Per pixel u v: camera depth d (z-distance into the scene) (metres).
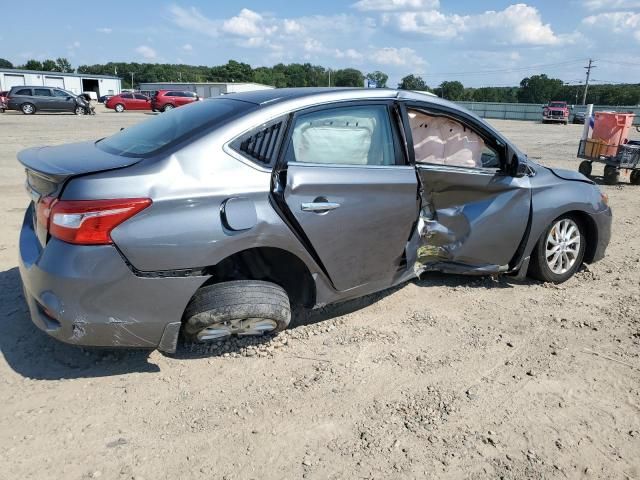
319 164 3.37
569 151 16.73
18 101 29.88
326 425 2.78
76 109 31.41
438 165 4.05
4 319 3.74
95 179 2.78
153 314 2.93
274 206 3.17
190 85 65.94
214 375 3.20
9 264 4.77
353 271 3.62
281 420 2.81
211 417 2.82
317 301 3.55
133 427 2.72
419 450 2.62
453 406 2.97
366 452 2.60
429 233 4.31
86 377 3.12
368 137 3.62
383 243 3.69
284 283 3.57
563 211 4.52
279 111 3.29
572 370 3.37
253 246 3.12
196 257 2.93
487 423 2.84
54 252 2.79
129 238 2.78
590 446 2.69
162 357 3.34
